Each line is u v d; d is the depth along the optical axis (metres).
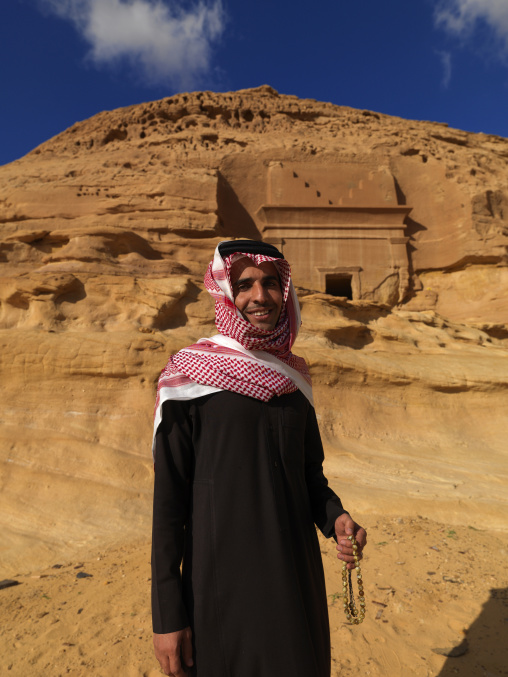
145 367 8.34
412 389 10.52
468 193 19.22
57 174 17.16
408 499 6.34
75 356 8.17
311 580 1.41
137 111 21.38
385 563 4.33
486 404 10.67
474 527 5.66
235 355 1.50
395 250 18.72
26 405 7.83
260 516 1.35
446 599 3.65
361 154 19.94
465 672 2.74
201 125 20.98
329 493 1.67
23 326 9.11
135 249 12.80
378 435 9.66
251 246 1.60
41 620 3.55
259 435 1.42
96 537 5.80
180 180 16.36
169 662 1.25
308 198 18.81
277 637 1.27
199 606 1.30
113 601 3.81
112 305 9.60
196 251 15.20
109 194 16.06
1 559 5.27
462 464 8.53
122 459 7.20
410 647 3.01
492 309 17.91
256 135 20.66
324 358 10.01
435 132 22.50
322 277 17.94
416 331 12.49
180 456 1.41
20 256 12.15
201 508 1.37
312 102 22.94
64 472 6.91
